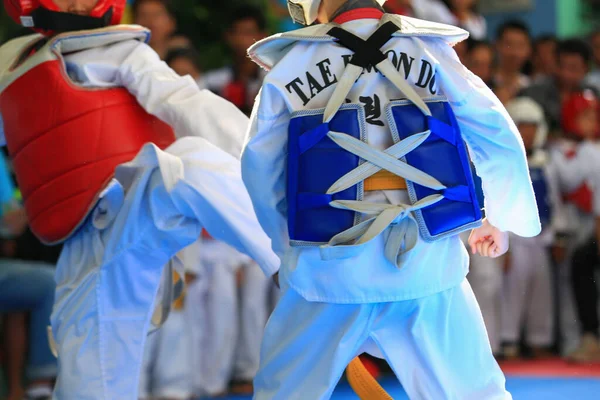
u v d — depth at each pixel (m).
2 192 9.76
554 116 12.91
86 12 6.44
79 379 5.98
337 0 5.24
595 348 12.34
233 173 5.98
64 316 6.14
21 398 9.61
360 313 4.89
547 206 12.34
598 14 20.25
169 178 5.81
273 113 5.07
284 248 5.31
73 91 6.15
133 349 6.12
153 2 11.43
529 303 12.56
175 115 6.16
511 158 5.32
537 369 11.80
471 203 5.02
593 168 12.38
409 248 4.86
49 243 6.30
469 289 5.16
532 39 14.55
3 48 6.59
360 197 4.90
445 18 13.24
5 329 9.63
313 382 4.91
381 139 4.97
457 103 5.19
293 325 5.05
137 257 6.05
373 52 5.03
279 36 5.09
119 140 6.18
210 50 14.86
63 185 6.13
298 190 4.97
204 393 10.58
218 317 10.56
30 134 6.22
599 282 12.48
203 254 10.52
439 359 4.97
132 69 6.23
